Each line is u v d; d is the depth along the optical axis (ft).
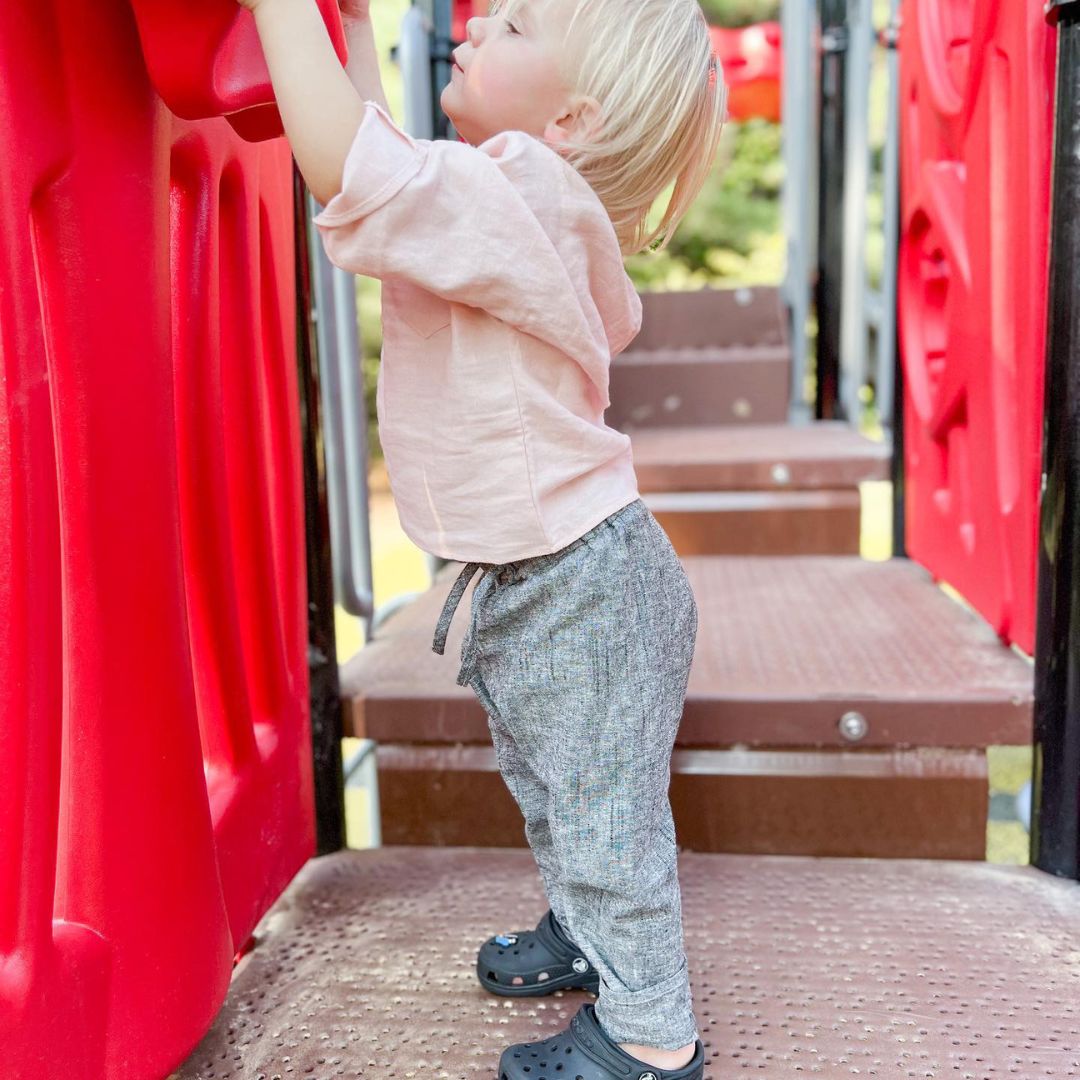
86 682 2.91
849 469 7.99
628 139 3.25
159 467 3.10
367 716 5.09
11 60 2.46
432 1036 3.70
